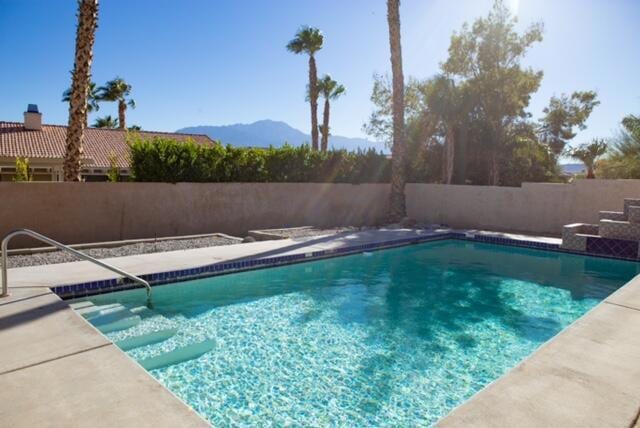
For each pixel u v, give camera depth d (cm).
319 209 1336
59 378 278
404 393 350
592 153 2572
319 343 455
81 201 927
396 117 1397
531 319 539
